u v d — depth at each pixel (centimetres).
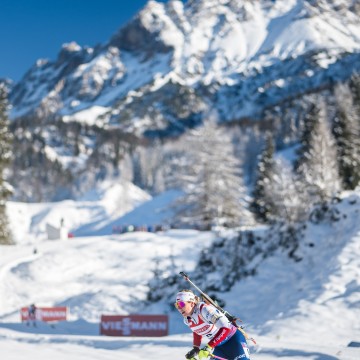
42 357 1480
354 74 7544
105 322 2331
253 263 2781
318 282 2138
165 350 1531
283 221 2966
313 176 4738
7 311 3497
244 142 17625
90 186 19088
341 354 1223
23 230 10700
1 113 5759
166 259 4053
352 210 2584
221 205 5734
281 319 1897
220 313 726
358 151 5909
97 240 4844
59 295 3709
